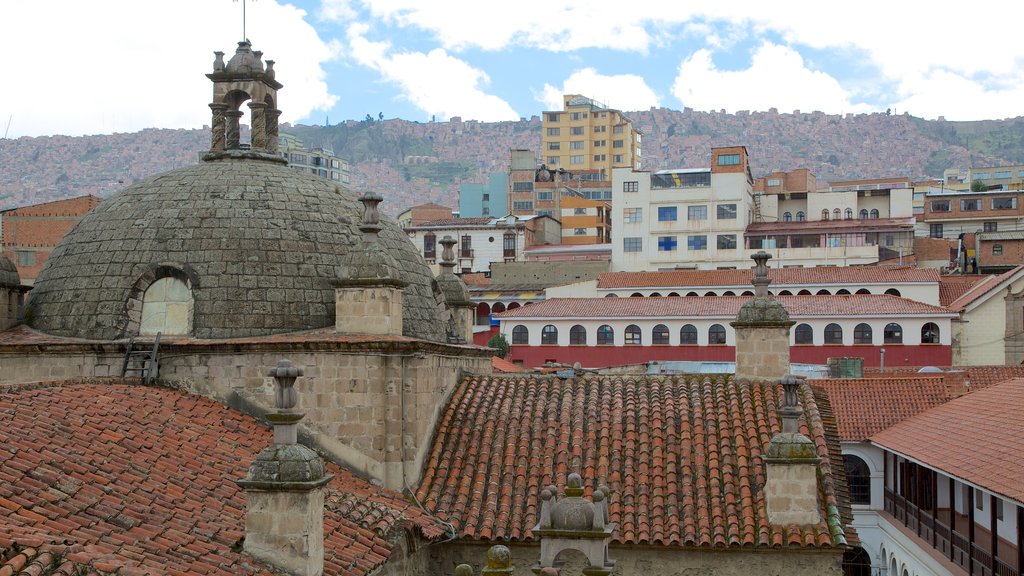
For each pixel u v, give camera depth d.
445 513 24.45
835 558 23.17
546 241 127.00
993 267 105.81
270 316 25.56
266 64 30.58
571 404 28.52
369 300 25.28
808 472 23.44
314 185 28.81
